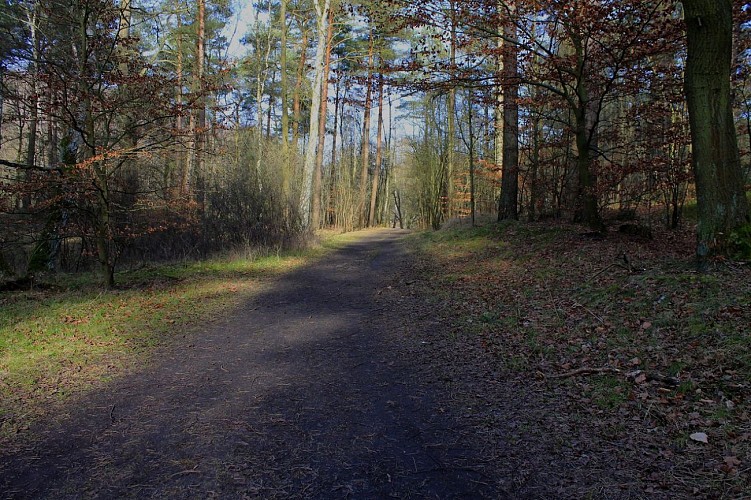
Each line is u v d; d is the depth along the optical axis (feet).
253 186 56.54
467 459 11.21
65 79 29.86
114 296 30.32
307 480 10.37
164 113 33.76
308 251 58.85
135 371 17.84
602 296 23.24
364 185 130.11
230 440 12.28
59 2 32.19
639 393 14.01
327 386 16.31
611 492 9.57
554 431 12.38
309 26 83.20
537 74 35.96
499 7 32.07
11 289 31.24
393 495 9.77
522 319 23.32
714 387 13.56
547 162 49.16
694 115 21.56
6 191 29.89
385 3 33.91
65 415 13.83
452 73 34.35
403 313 27.61
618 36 33.30
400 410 14.20
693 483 9.66
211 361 19.17
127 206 44.55
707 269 20.99
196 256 52.29
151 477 10.48
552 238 40.22
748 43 31.86
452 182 90.48
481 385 16.01
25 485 10.15
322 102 86.89
